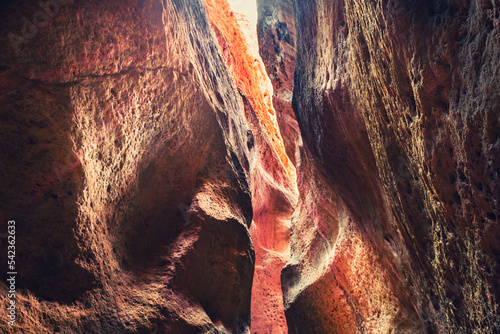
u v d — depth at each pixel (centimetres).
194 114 368
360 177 347
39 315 174
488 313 165
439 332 244
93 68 224
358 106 288
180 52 343
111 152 244
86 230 213
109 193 246
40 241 189
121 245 258
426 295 252
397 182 236
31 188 189
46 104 193
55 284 192
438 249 203
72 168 204
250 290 371
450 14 148
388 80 208
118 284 234
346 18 293
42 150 192
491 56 128
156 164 311
